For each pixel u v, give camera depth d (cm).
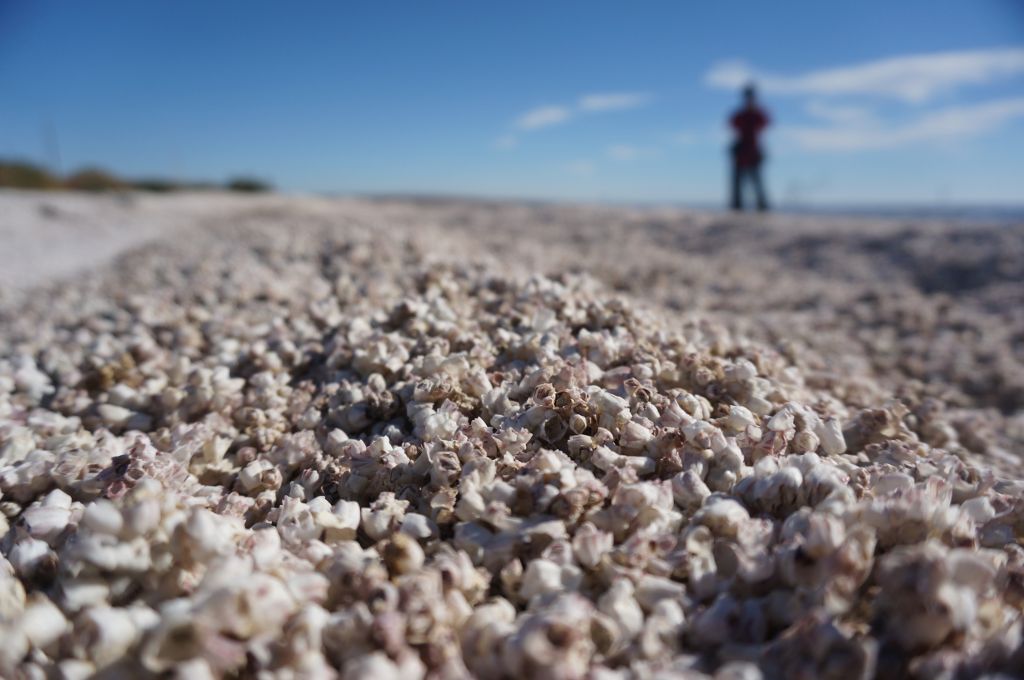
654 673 82
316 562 104
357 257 358
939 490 104
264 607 82
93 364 204
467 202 1599
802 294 512
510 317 201
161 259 528
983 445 205
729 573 96
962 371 328
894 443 141
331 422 160
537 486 105
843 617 86
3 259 584
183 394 179
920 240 654
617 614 89
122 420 176
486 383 155
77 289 433
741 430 137
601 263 538
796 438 136
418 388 152
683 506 112
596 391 142
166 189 1856
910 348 366
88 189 1598
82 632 83
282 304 286
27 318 350
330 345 202
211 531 94
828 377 214
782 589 92
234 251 479
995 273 534
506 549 100
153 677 80
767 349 201
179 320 257
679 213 992
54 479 132
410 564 95
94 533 92
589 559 97
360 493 128
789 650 82
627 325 193
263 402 172
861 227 753
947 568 84
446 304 213
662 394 149
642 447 126
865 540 89
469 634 86
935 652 81
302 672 79
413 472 126
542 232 821
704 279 541
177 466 128
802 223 815
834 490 104
